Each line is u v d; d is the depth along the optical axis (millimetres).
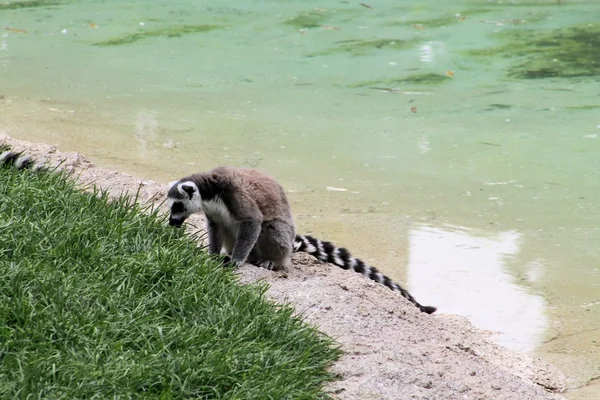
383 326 9336
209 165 16609
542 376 9547
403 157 17578
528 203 15414
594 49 26031
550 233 14117
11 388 6852
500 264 12914
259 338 8312
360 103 21094
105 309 8250
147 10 32500
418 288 12000
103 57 25312
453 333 10117
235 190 10266
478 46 26625
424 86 22531
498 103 21094
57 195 10836
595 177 16594
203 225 12398
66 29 29047
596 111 20422
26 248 9164
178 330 8023
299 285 9961
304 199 15227
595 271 12719
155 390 7254
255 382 7457
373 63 24797
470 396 8000
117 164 16312
